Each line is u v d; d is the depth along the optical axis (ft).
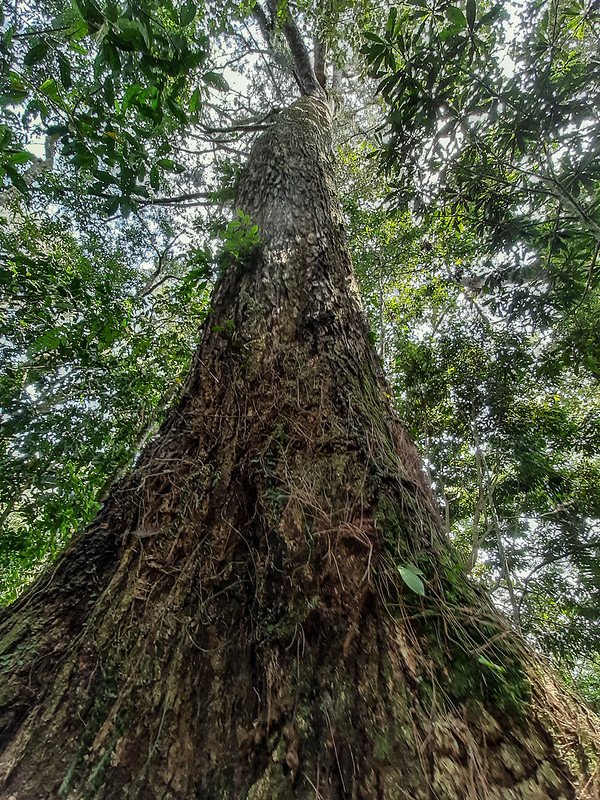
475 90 8.09
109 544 4.47
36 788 2.87
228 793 2.84
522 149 8.41
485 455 14.94
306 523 3.72
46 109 5.51
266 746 2.93
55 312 9.21
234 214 8.14
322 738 2.83
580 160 8.73
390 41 7.59
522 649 3.54
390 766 2.63
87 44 8.75
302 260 6.61
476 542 12.01
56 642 3.73
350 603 3.33
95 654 3.56
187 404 5.33
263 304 5.76
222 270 6.98
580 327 10.90
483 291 13.67
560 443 15.10
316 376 5.00
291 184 8.20
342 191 19.25
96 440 10.21
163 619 3.70
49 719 3.20
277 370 5.04
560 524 14.89
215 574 3.93
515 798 2.50
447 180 10.48
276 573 3.57
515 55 7.86
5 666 3.53
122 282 15.53
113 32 4.42
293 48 16.81
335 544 3.59
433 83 7.82
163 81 5.12
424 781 2.55
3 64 5.05
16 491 9.70
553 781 2.59
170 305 12.00
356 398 4.93
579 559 14.33
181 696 3.33
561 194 8.80
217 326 5.72
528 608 14.05
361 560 3.54
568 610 14.02
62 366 9.98
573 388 15.03
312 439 4.36
